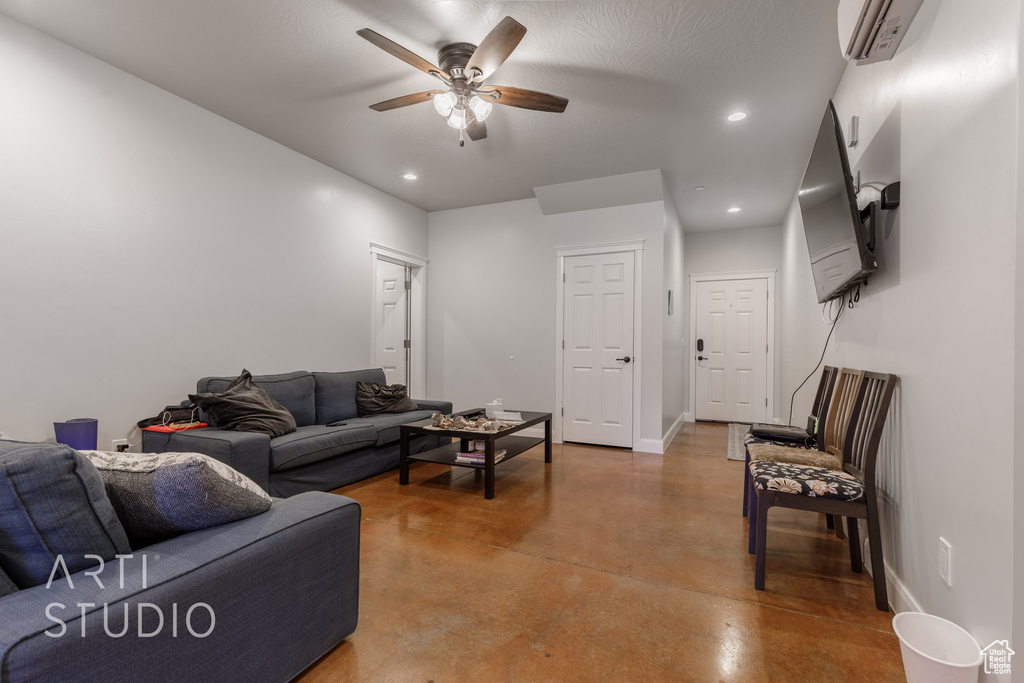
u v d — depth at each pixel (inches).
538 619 66.4
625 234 183.0
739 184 180.1
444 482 136.9
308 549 52.8
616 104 120.5
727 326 256.8
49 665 31.6
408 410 166.1
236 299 132.8
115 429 106.3
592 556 86.9
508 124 131.6
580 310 191.3
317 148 148.9
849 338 100.5
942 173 57.9
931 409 60.5
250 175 136.6
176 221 118.1
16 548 36.5
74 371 99.4
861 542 85.2
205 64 104.9
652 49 98.4
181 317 119.4
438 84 112.5
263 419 116.1
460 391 213.3
